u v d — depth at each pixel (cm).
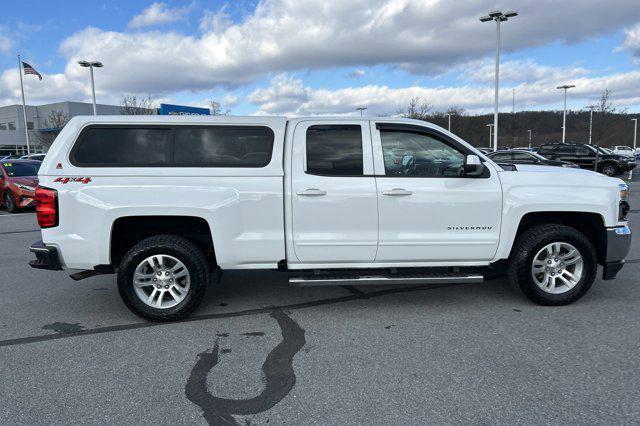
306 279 445
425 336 405
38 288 573
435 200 447
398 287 554
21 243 877
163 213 428
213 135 441
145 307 439
